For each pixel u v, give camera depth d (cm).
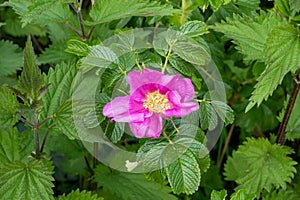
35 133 62
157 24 75
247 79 87
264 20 70
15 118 61
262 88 65
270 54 65
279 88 84
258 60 70
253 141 76
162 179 60
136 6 65
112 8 66
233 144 93
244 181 74
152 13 64
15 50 86
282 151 74
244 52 69
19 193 59
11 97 61
